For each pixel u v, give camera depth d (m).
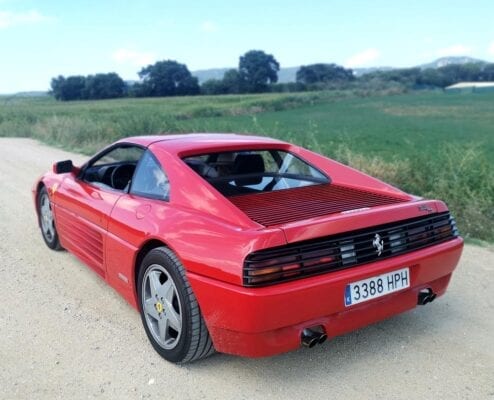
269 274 2.68
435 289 3.51
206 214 3.11
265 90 118.25
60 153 14.66
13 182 9.52
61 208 4.86
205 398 2.90
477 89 119.12
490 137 26.89
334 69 146.12
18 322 3.83
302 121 40.50
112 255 3.83
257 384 3.05
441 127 35.09
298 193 3.71
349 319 3.00
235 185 3.72
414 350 3.45
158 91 121.44
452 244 3.44
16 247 5.62
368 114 51.56
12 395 2.90
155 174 3.68
